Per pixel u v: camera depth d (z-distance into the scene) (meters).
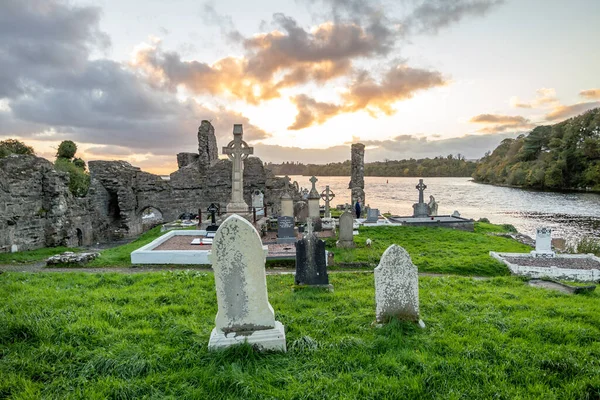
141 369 4.85
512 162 103.62
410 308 6.55
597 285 10.92
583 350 5.48
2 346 5.33
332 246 16.75
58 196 20.08
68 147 51.62
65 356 5.17
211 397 4.38
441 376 4.76
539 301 8.39
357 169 36.03
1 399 4.23
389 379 4.68
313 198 20.25
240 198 18.19
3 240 17.25
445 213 45.84
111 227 29.14
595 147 72.88
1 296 8.12
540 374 4.86
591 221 38.66
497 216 43.09
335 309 7.61
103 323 6.29
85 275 10.46
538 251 15.04
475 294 9.06
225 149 17.92
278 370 4.93
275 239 17.64
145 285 9.35
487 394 4.44
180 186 32.59
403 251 6.52
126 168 30.50
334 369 5.00
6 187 17.44
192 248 15.83
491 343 5.67
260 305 5.58
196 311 7.21
